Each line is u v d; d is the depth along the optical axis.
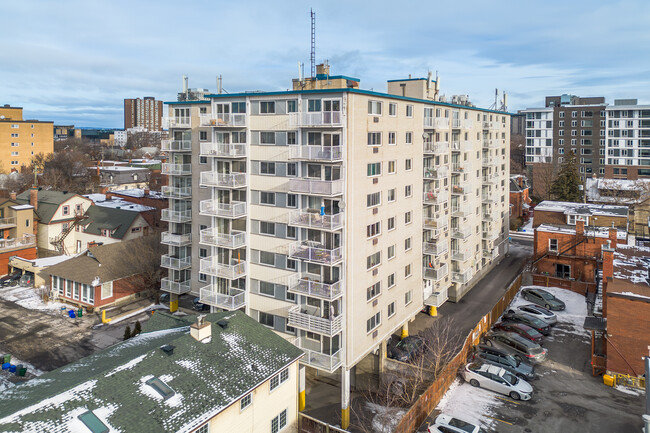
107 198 76.62
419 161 41.41
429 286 45.78
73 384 21.16
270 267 36.78
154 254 50.84
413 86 46.19
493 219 59.97
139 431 19.44
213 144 38.25
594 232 54.25
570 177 85.19
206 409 21.69
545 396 32.75
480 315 46.91
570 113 124.69
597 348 38.38
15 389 22.88
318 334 33.72
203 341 26.05
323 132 32.94
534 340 40.41
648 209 65.00
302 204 34.53
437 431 27.80
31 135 126.44
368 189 34.22
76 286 48.53
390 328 37.94
